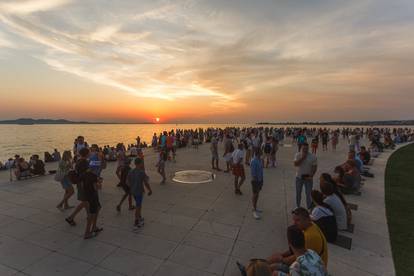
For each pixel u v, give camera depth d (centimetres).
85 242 447
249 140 1452
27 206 630
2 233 478
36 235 472
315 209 459
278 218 568
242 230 503
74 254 406
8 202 661
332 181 520
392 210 623
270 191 798
